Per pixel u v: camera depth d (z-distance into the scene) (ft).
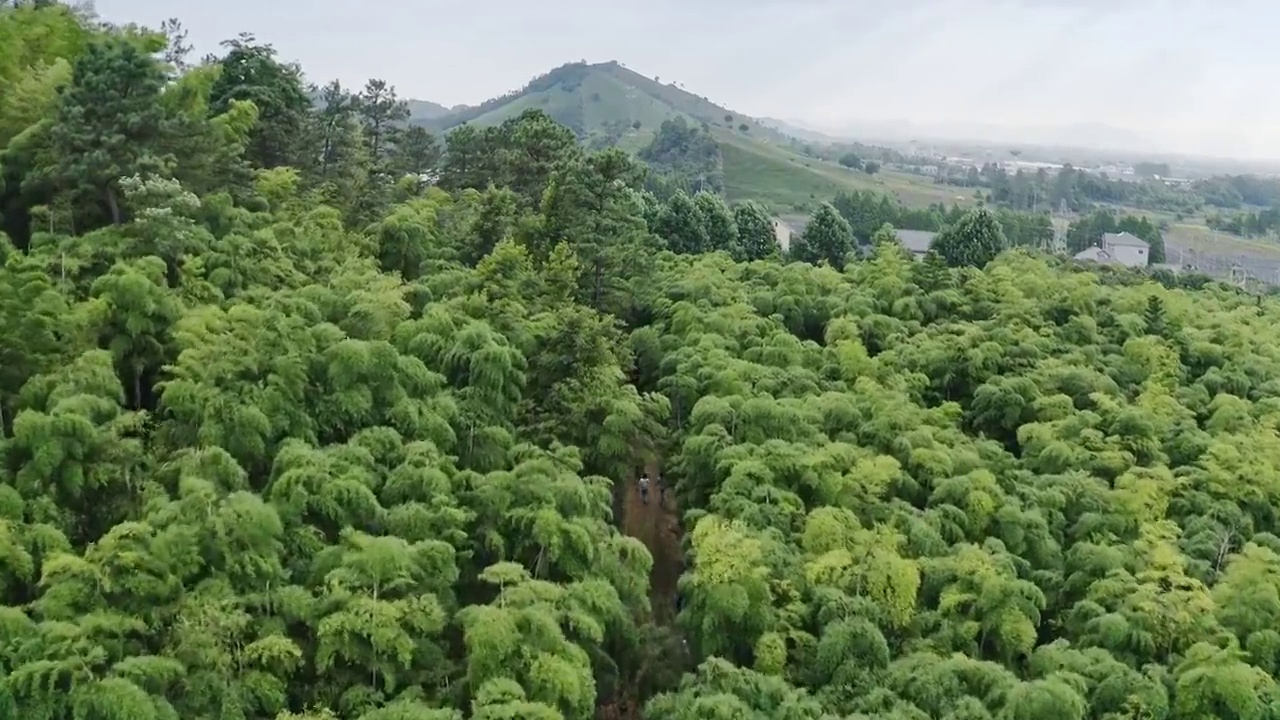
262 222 144.56
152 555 77.15
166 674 70.69
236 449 94.68
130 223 124.47
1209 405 160.35
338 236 152.05
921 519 111.75
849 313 180.24
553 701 76.84
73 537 86.33
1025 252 250.78
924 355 164.14
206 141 140.77
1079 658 90.84
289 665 75.20
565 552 91.66
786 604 94.17
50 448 86.53
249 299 121.39
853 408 134.92
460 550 91.91
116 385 98.68
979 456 130.11
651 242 216.33
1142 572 104.27
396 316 125.70
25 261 110.73
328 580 80.23
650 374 158.81
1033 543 113.09
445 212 183.01
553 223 175.32
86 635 71.31
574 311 135.54
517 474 98.68
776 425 126.41
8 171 131.75
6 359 98.32
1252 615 98.73
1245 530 123.13
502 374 117.70
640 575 97.76
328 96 215.92
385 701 76.48
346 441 104.83
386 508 92.73
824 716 80.69
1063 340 181.37
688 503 122.72
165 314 110.63
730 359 146.92
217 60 181.57
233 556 79.92
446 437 106.73
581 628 83.41
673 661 95.76
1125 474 126.72
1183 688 88.02
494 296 144.05
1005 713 82.02
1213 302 228.22
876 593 95.04
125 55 133.69
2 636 69.87
